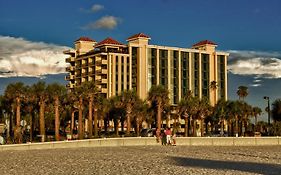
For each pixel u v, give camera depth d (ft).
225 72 560.20
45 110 288.10
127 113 329.52
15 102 272.72
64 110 311.68
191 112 373.40
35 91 269.85
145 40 501.15
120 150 155.22
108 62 483.92
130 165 93.66
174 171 80.69
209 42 553.64
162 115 364.99
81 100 289.94
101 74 484.33
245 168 87.45
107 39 501.15
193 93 530.27
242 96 499.51
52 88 271.28
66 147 174.60
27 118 318.04
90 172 79.05
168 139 195.93
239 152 148.15
